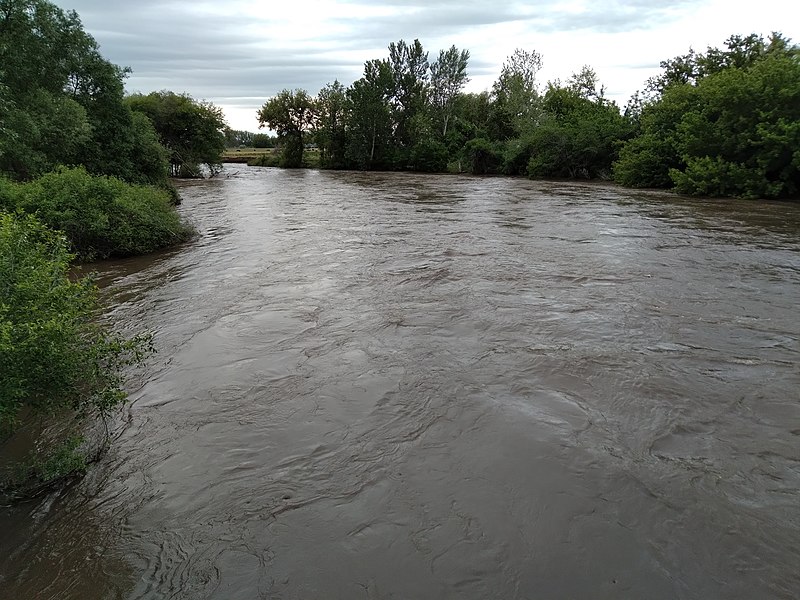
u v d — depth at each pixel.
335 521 3.58
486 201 23.00
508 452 4.30
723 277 9.50
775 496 3.74
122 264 11.52
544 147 38.53
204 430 4.75
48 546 3.41
